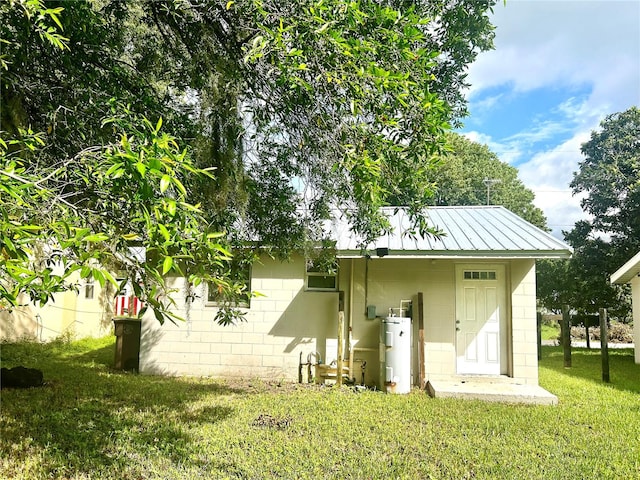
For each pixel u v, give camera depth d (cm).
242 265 481
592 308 1819
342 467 453
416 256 838
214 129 435
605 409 712
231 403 700
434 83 536
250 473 431
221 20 384
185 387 821
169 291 225
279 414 642
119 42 501
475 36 516
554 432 583
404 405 710
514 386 817
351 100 324
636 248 1778
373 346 914
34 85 429
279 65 296
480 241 877
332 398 751
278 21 314
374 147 333
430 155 350
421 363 857
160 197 190
